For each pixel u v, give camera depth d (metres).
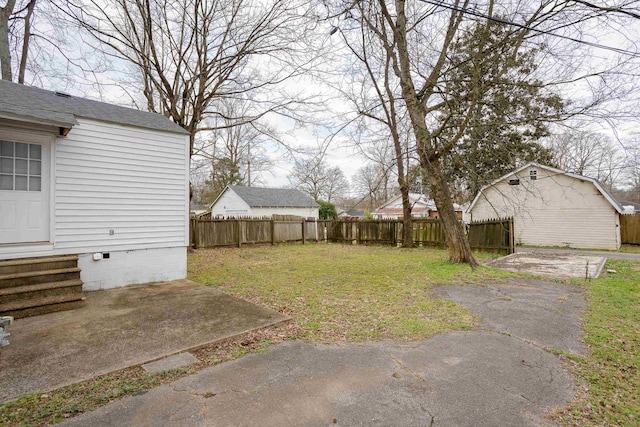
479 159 9.25
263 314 4.77
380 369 3.09
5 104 5.14
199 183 36.69
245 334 4.02
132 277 6.72
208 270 8.78
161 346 3.58
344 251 13.46
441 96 8.09
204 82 11.72
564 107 7.11
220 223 14.24
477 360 3.29
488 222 12.90
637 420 2.33
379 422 2.29
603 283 6.79
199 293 6.06
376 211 35.31
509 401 2.56
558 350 3.54
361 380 2.88
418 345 3.68
